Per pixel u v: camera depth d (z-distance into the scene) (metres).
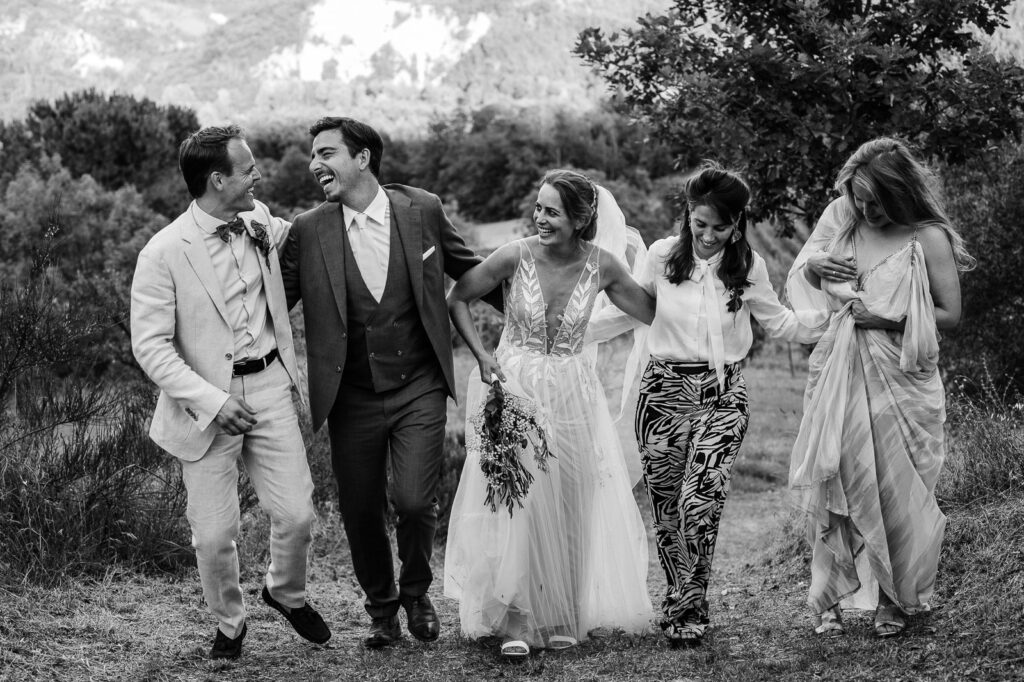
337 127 3.91
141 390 6.38
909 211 3.70
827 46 5.98
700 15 7.09
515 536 3.98
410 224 4.00
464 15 178.88
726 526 7.33
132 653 3.80
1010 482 4.38
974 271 7.07
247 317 3.72
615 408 8.01
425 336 4.05
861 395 3.78
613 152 47.00
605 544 4.27
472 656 3.99
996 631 3.54
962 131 6.21
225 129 3.68
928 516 3.74
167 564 5.10
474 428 4.15
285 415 3.78
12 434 5.33
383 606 4.13
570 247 4.12
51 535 4.75
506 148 51.72
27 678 3.40
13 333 5.41
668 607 4.22
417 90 125.25
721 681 3.56
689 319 4.08
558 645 4.10
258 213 3.89
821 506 3.88
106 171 26.39
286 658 3.91
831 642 3.84
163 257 3.62
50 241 6.93
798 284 4.11
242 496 5.73
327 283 3.93
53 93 142.50
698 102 6.59
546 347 4.17
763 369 16.45
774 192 6.51
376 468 4.05
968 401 6.14
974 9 6.16
